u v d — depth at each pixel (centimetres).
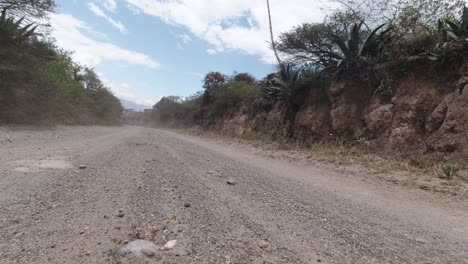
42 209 276
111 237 226
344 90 1103
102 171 468
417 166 683
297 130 1347
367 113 981
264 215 318
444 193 492
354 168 729
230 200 366
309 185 531
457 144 659
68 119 2016
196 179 476
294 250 234
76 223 249
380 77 975
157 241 227
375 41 1002
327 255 229
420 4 966
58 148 706
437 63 800
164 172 505
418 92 834
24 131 1055
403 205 424
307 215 331
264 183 503
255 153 1128
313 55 1438
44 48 1489
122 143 987
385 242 266
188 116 4934
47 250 200
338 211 361
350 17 1228
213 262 201
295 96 1415
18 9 1349
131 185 389
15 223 240
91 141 974
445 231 313
